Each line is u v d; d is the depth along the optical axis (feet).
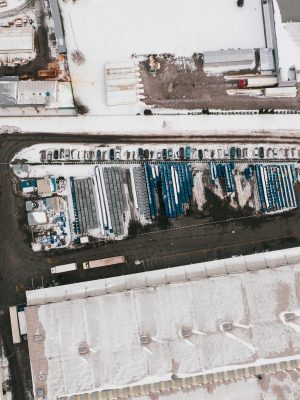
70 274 238.48
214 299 217.97
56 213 241.96
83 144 247.09
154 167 243.81
